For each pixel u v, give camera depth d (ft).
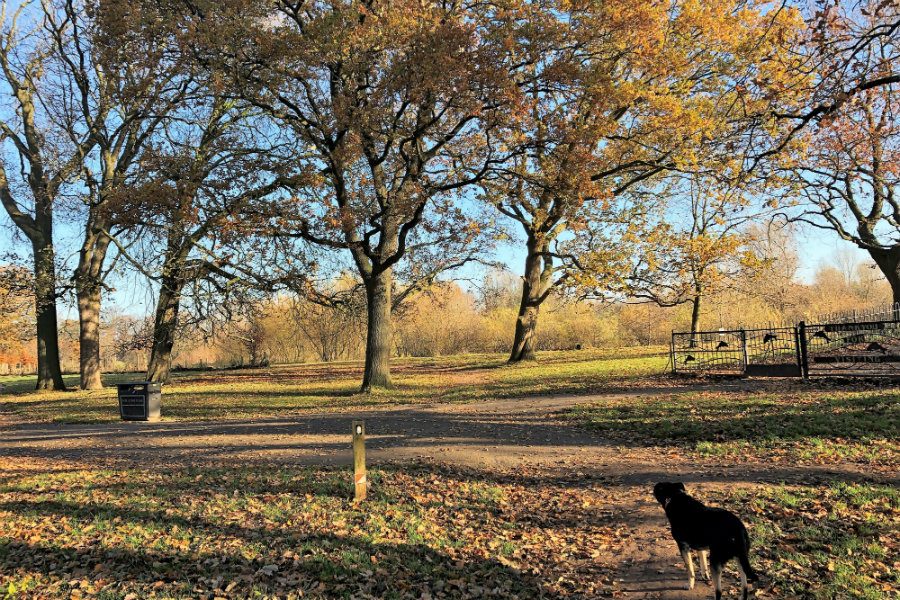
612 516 22.53
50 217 109.91
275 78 58.44
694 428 35.78
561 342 178.09
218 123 90.79
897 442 28.32
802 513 20.36
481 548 19.88
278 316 171.12
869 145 47.11
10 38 101.45
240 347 192.24
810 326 52.90
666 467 28.66
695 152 65.21
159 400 60.75
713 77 72.69
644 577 16.85
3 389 116.47
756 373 57.67
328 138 62.59
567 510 23.75
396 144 66.54
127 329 130.82
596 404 49.26
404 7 57.82
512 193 70.13
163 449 41.81
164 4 57.26
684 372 66.13
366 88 65.16
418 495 26.43
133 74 68.85
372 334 76.43
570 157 58.39
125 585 17.11
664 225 89.51
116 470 34.63
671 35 70.03
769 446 30.32
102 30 58.08
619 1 56.85
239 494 27.32
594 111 58.29
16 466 37.96
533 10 58.59
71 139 93.71
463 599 16.02
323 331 181.57
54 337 110.11
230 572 17.94
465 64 51.13
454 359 149.48
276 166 64.49
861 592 14.51
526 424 43.42
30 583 17.61
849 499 21.24
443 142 64.13
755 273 100.89
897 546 17.13
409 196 60.90
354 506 24.79
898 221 86.48
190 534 21.57
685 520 14.80
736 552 13.43
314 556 18.88
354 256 75.15
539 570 17.92
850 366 51.49
